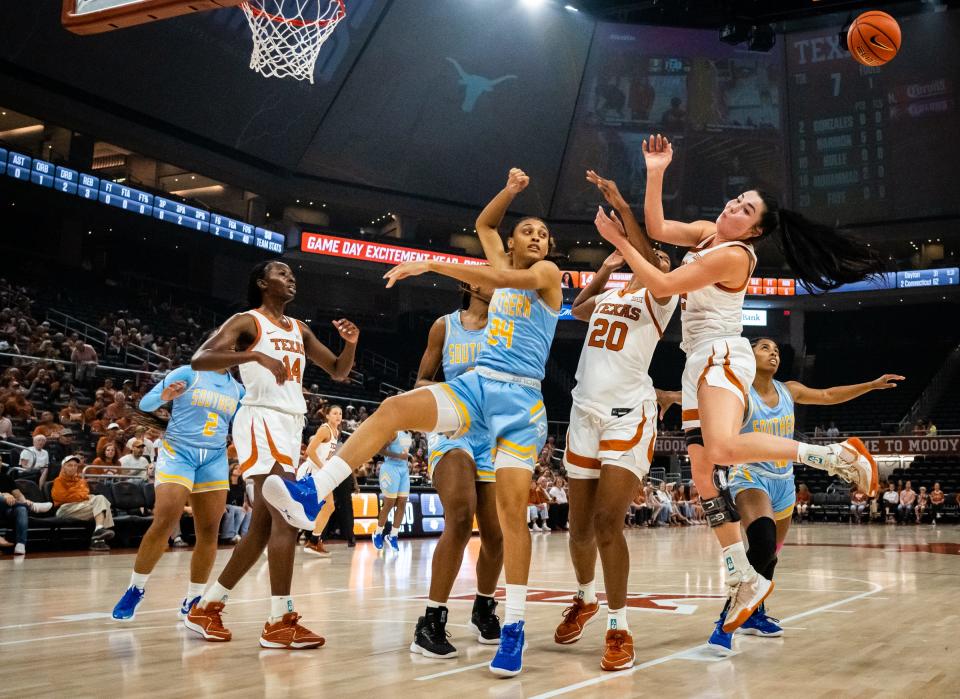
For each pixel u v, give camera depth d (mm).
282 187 25156
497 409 3488
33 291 20469
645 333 3734
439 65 23766
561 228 27859
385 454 10531
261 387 3961
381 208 26469
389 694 2818
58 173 20203
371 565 8680
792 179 26719
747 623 4203
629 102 26031
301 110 23031
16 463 11430
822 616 4902
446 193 26500
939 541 14367
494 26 23594
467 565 8805
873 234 27312
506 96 24984
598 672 3244
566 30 24609
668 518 21703
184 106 21328
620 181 26703
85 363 14047
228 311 27062
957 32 23922
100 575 7199
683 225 3814
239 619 4684
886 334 32031
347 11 21312
